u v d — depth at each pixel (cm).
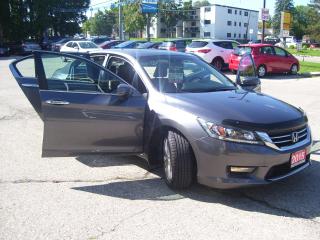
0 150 662
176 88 543
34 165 589
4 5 5178
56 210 441
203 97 505
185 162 466
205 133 445
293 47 6656
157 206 450
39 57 501
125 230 397
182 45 2475
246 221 415
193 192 487
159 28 11738
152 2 5319
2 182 521
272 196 477
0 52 3953
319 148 667
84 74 542
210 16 11631
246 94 541
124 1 5819
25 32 5572
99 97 496
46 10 5769
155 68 568
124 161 603
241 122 439
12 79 1731
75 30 6575
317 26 8725
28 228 401
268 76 2017
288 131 454
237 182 436
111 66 611
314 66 2523
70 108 488
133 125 506
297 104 1134
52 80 513
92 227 404
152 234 389
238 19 12156
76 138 497
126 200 467
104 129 500
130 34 10650
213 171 443
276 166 442
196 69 595
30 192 489
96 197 476
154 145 521
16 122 865
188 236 386
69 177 541
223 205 453
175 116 471
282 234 389
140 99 509
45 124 485
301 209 444
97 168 576
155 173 554
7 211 438
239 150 430
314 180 526
